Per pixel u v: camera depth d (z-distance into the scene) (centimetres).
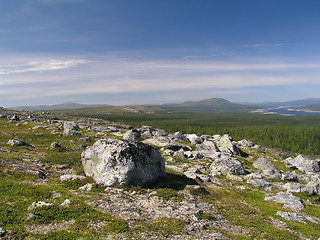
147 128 9775
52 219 1823
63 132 7288
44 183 2661
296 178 5088
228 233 2020
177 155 5856
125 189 2702
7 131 7006
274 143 18338
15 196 2128
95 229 1753
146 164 3002
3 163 3017
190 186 3105
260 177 4866
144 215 2139
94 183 2777
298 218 2573
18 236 1552
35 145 5356
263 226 2247
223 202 2838
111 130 9075
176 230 1909
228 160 5188
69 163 3812
